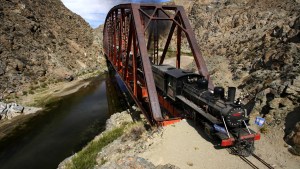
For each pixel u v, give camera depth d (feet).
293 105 54.19
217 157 42.60
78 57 201.98
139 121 73.56
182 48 289.33
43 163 67.72
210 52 185.78
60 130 88.99
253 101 66.13
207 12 298.76
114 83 157.38
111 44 141.69
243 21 224.33
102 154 57.21
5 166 67.51
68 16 238.68
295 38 89.20
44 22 193.77
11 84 127.95
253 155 43.09
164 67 74.59
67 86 151.53
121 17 95.71
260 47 115.44
